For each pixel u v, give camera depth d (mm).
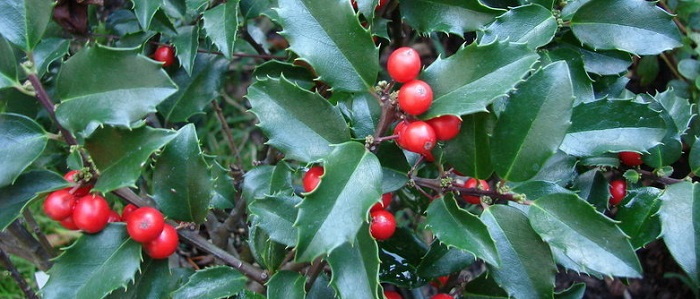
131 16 346
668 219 275
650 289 442
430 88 241
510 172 255
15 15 249
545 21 281
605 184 302
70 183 255
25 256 357
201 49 334
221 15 297
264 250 282
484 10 286
